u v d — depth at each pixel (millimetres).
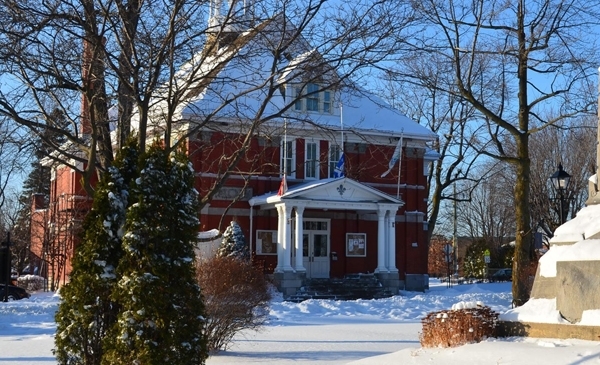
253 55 14273
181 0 12586
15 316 27875
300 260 40500
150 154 10328
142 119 12094
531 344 11508
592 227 12477
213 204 40812
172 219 10281
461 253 94625
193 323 10250
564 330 11906
